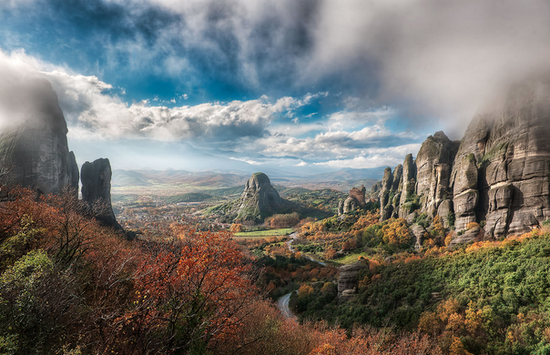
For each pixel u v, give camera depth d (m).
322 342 30.09
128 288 14.69
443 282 51.47
